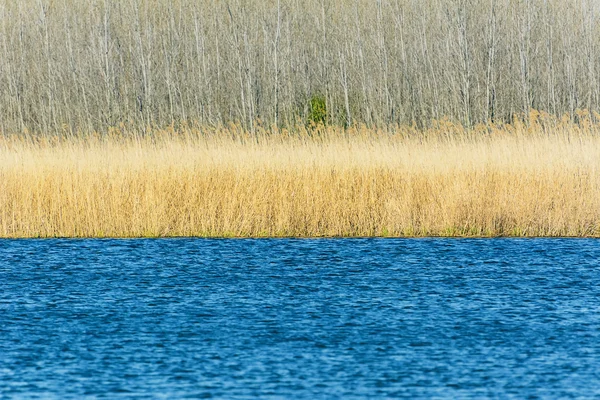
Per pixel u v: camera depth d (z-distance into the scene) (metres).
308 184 87.19
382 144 92.75
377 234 86.56
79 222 86.69
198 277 67.69
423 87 197.38
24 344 48.72
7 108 198.12
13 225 86.00
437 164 88.00
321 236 86.62
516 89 195.12
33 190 87.00
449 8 190.00
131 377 42.97
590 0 193.00
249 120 191.38
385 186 87.56
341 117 195.88
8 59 196.62
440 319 54.22
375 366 44.62
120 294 61.62
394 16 197.25
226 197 87.06
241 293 62.00
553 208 86.44
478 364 44.94
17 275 68.12
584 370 43.97
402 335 50.50
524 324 52.84
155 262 73.56
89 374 43.44
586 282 64.69
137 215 86.62
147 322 53.75
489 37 183.38
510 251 77.31
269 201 87.31
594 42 198.25
